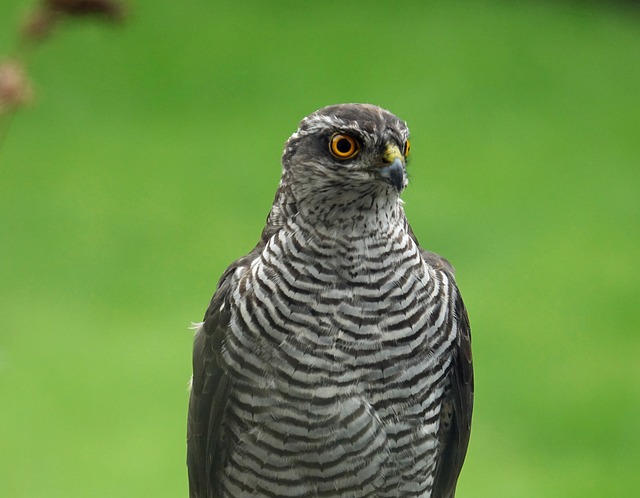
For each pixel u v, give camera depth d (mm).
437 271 6535
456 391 6754
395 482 6582
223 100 19031
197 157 17188
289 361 6234
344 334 6195
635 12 22844
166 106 18812
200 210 15656
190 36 21031
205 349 6598
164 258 14523
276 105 18875
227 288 6496
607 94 19641
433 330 6344
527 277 14492
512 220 15844
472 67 20359
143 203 15836
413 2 22781
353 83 19656
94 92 19125
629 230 15664
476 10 22656
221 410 6566
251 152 17281
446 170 17219
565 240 15289
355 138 6082
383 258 6188
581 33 21844
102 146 17516
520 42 21312
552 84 20031
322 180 6129
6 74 4699
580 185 16906
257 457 6512
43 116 18297
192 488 7059
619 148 18016
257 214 15594
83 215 15555
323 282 6168
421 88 19719
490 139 18266
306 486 6543
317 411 6293
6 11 19484
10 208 15695
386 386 6301
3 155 17078
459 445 6980
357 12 22359
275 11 22188
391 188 6137
